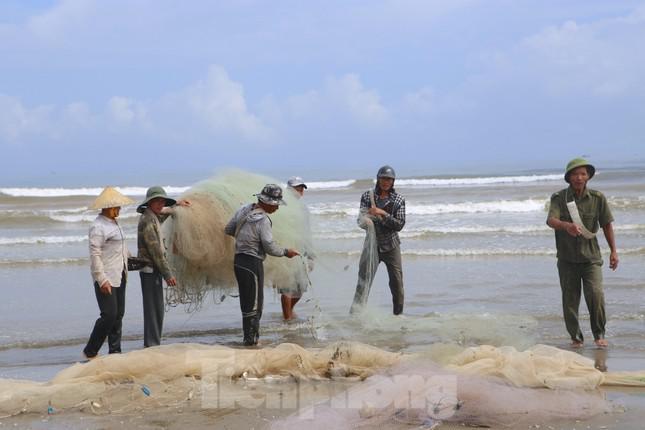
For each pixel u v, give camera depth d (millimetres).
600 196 8023
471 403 5797
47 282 13453
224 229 8828
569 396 6047
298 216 9492
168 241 8859
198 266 8945
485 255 15492
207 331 9578
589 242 8008
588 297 8008
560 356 6750
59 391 6172
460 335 8477
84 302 11586
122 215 24609
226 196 9016
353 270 9930
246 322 8539
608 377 6625
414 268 14117
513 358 6527
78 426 5684
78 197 36438
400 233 18750
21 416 5957
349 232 18625
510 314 9445
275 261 9273
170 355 6941
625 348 7973
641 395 6285
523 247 16453
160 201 8344
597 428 5445
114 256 7938
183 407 6086
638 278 12289
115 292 7949
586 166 7887
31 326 9875
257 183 9422
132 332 9547
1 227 23719
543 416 5664
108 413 5984
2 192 41406
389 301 10977
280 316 10414
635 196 28203
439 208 24984
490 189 35188
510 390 6016
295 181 10188
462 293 11523
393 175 9570
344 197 32156
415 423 5512
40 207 31328
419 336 8688
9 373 7492
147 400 6207
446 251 15688
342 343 7289
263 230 8398
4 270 14898
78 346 8828
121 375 6578
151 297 8375
